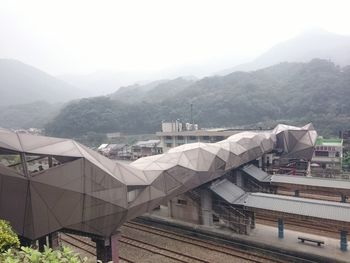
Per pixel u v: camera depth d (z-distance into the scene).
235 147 36.31
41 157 19.05
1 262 6.30
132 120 130.12
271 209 26.50
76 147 18.48
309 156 53.34
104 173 18.88
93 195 18.31
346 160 64.44
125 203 20.34
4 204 16.20
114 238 21.27
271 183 39.41
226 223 29.47
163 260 23.36
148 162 27.31
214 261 23.00
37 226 16.16
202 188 30.25
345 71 125.25
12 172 15.67
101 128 125.75
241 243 26.48
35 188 15.80
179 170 26.08
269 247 25.12
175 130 72.12
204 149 30.30
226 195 29.66
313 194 42.53
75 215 17.72
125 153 82.50
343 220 23.45
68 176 17.03
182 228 30.06
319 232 28.34
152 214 33.66
